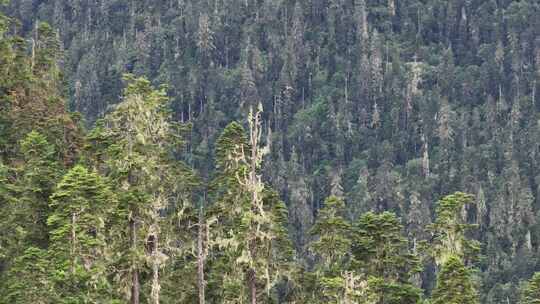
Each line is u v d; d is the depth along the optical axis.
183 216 72.56
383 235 76.94
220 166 73.69
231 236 70.69
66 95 115.62
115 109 69.75
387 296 74.88
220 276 72.25
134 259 66.12
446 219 78.88
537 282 79.50
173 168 71.50
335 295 71.62
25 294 64.69
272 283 69.06
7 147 86.25
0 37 100.19
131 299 68.75
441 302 72.44
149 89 69.88
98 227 65.50
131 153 67.94
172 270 72.94
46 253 66.06
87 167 76.88
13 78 96.62
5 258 72.31
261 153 69.44
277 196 73.25
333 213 78.31
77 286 65.62
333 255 76.81
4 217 72.06
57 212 65.50
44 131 88.00
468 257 80.44
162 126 70.81
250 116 69.50
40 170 74.38
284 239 73.31
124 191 67.88
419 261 77.56
